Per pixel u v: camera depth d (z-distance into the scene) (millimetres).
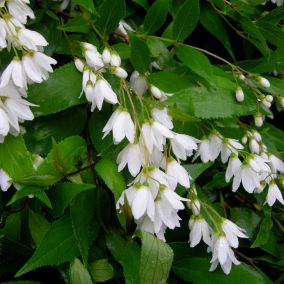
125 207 302
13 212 319
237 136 359
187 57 346
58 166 307
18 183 300
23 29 298
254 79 365
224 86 344
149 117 306
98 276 315
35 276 336
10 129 304
